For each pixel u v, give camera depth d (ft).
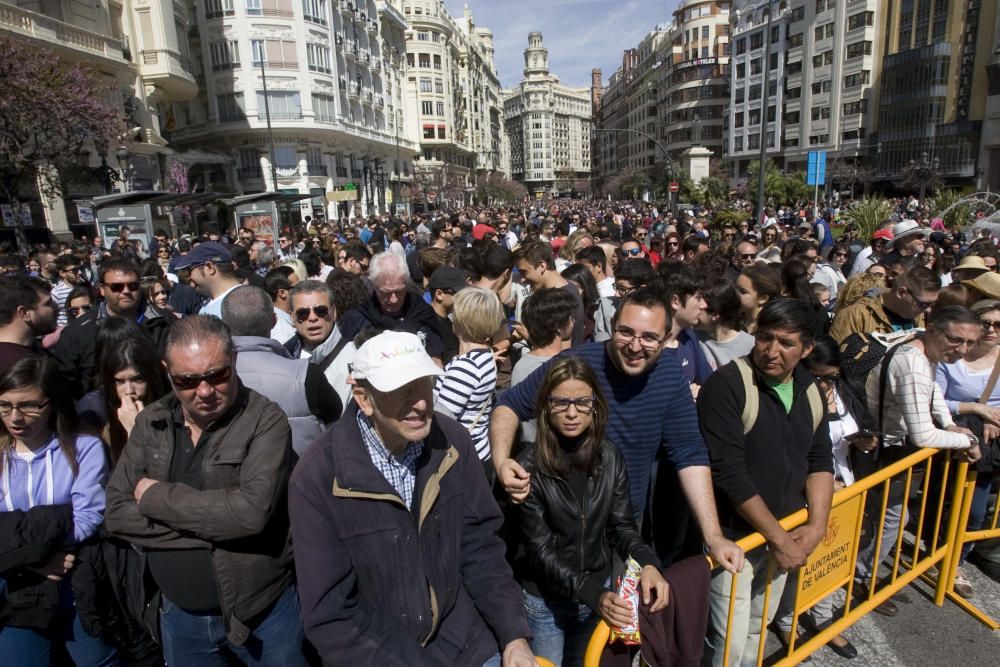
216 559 6.72
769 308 7.79
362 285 17.06
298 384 8.86
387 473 6.15
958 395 11.46
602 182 427.33
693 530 9.36
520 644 6.08
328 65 147.74
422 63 240.32
